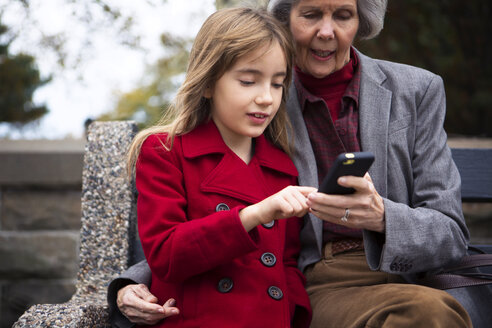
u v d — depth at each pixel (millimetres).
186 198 1609
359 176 1389
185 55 4680
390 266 1551
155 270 1517
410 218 1559
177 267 1462
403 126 1771
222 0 3336
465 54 3838
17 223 3469
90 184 2041
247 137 1742
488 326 1722
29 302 3471
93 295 1895
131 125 2076
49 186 3449
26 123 5156
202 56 1623
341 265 1755
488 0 3752
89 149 2064
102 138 2068
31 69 4824
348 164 1328
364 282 1720
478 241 3135
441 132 1802
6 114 5051
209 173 1623
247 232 1444
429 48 3867
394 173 1743
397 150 1758
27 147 3510
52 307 1578
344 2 1692
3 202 3461
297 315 1688
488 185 2113
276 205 1413
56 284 3467
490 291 1778
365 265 1727
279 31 1606
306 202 1446
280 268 1613
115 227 2006
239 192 1607
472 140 3121
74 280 3465
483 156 2131
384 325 1422
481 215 3133
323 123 1828
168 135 1634
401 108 1793
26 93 4992
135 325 1610
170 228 1513
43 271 3469
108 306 1644
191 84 1615
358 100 1823
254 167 1708
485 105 3801
